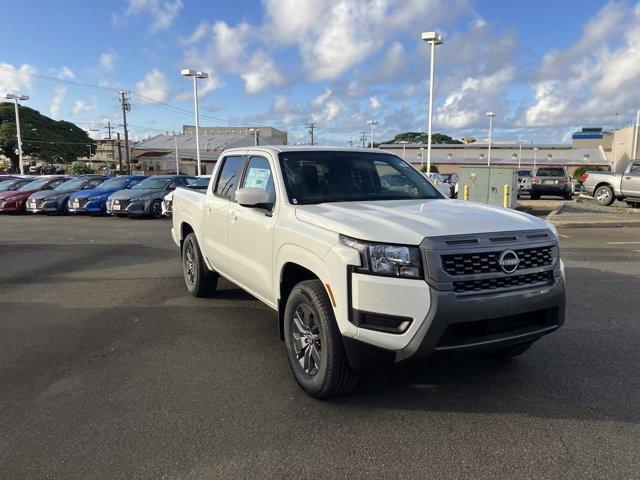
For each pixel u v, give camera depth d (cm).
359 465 307
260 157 516
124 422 359
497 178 1845
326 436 340
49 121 9050
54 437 340
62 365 460
